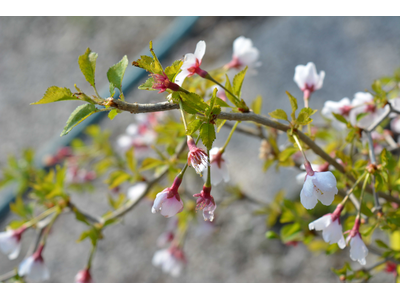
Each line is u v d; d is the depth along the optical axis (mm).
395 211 690
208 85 746
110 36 2080
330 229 660
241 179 1482
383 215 678
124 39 2051
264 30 1801
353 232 664
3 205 1676
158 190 861
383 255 734
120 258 1482
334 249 739
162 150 1449
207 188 627
